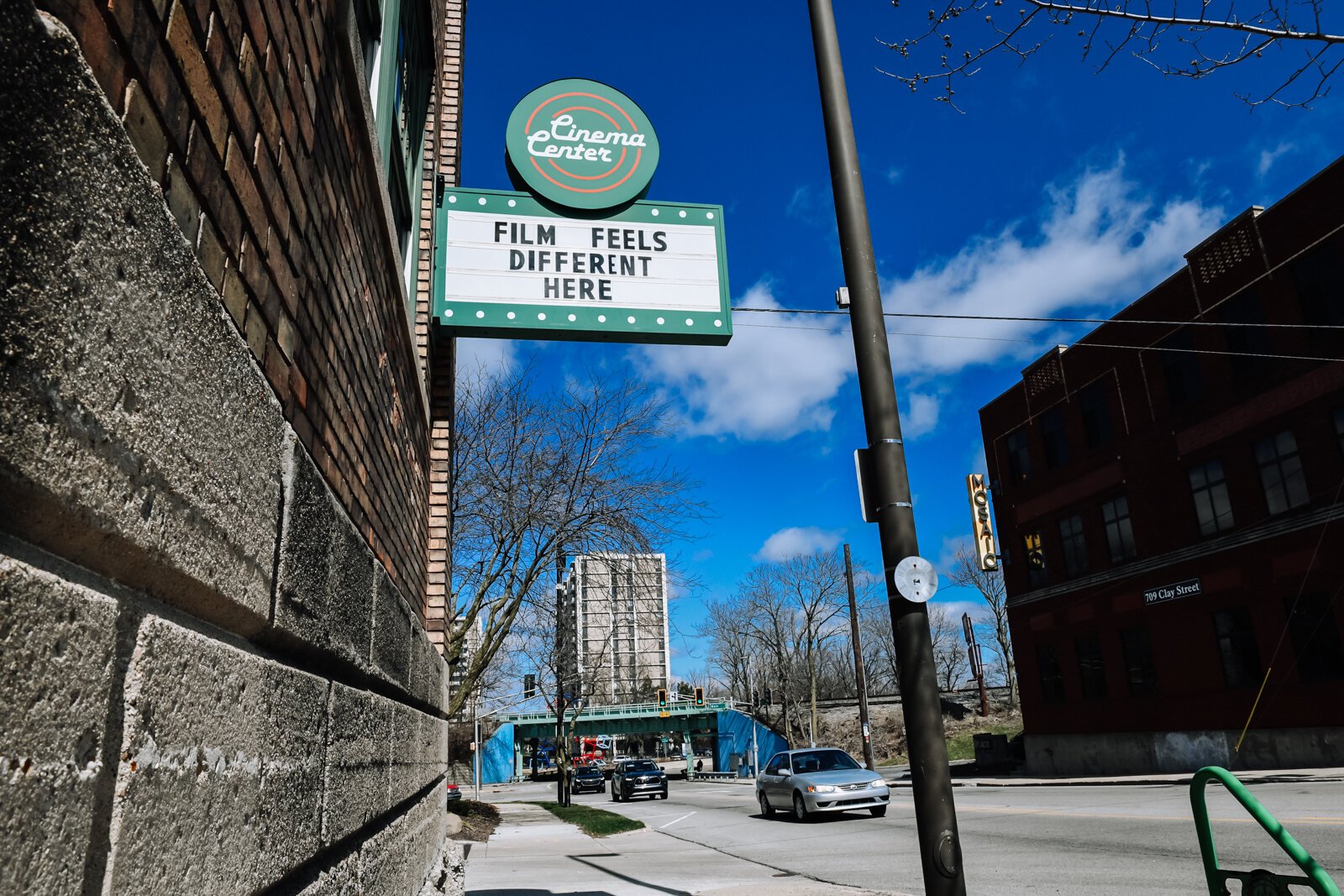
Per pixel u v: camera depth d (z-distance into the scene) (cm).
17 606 95
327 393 280
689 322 643
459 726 5166
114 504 120
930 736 481
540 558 1786
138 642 126
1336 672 1959
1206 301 2333
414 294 592
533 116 660
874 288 559
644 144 668
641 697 6241
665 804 2906
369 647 323
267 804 186
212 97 169
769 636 5894
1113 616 2656
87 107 112
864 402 542
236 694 168
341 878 262
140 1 136
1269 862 823
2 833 91
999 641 6338
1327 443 1992
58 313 105
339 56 296
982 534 3178
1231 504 2252
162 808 131
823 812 1834
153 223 133
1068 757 2814
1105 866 907
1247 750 2164
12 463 95
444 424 738
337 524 270
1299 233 2070
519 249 636
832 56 614
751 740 5381
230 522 168
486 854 1386
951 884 462
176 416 142
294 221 235
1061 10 448
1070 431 2891
